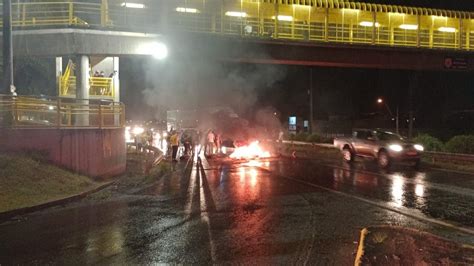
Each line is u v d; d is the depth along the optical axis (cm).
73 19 3005
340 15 4350
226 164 2434
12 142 1571
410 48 4091
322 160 2606
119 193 1440
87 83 2983
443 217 992
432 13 4553
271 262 680
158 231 899
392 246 715
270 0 3969
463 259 647
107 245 800
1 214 1041
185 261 698
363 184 1545
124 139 2023
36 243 820
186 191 1455
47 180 1409
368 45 3947
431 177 1733
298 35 3984
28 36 2883
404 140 2222
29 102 1644
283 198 1271
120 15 3512
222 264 677
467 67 4300
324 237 823
